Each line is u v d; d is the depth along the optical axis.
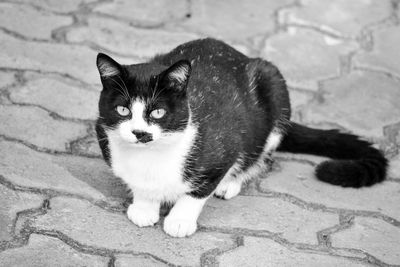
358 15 5.95
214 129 3.51
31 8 5.47
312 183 4.12
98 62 3.26
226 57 4.02
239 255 3.46
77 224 3.52
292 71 5.16
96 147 4.16
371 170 4.10
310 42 5.51
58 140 4.17
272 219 3.76
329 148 4.33
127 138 3.27
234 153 3.63
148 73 3.34
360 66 5.32
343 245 3.62
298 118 4.70
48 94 4.56
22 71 4.75
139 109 3.26
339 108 4.85
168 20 5.58
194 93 3.60
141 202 3.64
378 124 4.73
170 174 3.46
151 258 3.38
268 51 5.33
